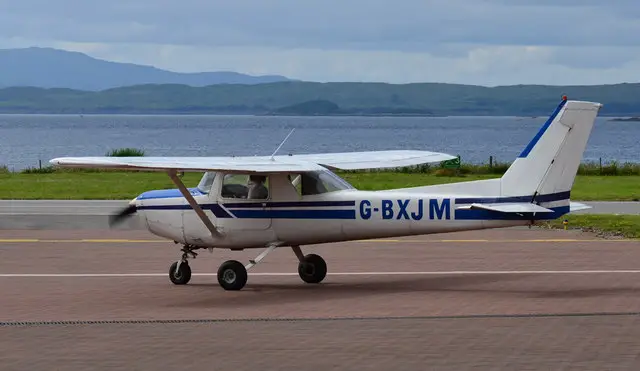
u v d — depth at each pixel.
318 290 48.19
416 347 34.44
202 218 48.50
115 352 33.91
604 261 57.09
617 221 75.69
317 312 41.72
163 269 55.38
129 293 47.50
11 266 56.28
